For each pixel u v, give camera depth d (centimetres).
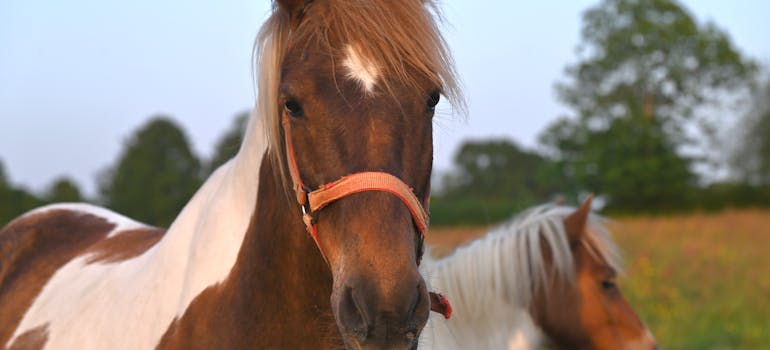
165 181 3438
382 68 175
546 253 401
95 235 321
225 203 218
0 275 319
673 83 4172
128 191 3447
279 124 189
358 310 160
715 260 1225
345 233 167
